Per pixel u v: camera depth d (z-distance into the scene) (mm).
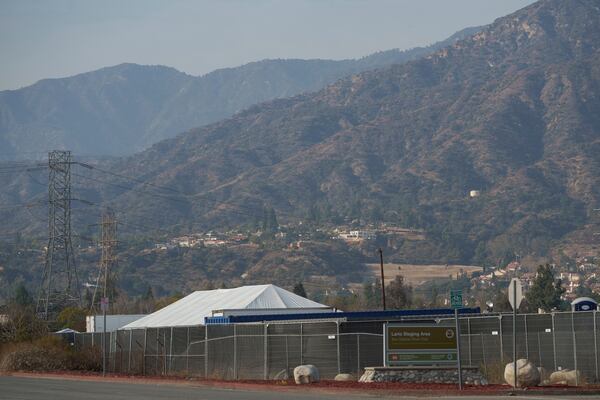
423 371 57562
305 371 59562
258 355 75125
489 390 51656
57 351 86562
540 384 57062
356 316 91562
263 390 57000
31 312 112688
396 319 78062
